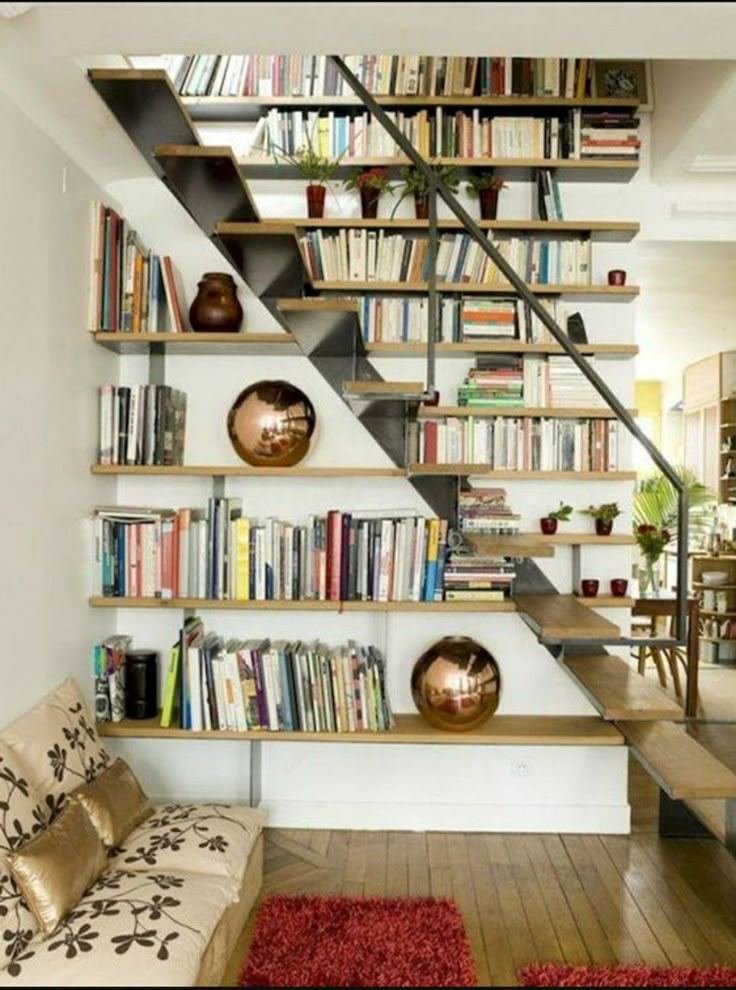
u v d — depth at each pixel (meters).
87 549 3.36
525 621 3.39
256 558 3.43
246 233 2.78
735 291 5.67
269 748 3.69
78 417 3.24
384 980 2.43
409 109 3.58
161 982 1.92
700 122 3.12
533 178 3.66
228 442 3.70
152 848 2.55
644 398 10.54
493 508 3.54
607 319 3.69
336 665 3.35
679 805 3.57
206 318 3.45
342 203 3.70
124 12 2.18
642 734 3.01
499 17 2.15
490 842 3.50
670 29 2.22
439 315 3.56
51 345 2.97
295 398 3.46
